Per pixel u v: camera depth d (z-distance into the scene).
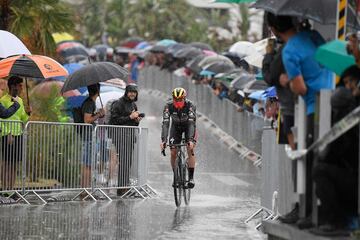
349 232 18.22
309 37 19.39
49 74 33.56
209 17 137.50
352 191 18.34
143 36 136.25
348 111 18.38
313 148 18.66
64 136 33.22
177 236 24.48
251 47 39.69
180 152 32.53
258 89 49.41
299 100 19.28
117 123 36.00
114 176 34.97
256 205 33.41
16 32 44.09
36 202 32.28
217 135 60.78
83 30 138.38
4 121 31.34
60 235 24.11
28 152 32.16
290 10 19.25
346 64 18.27
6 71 33.16
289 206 24.16
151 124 67.88
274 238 20.44
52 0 45.66
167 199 35.09
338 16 19.59
